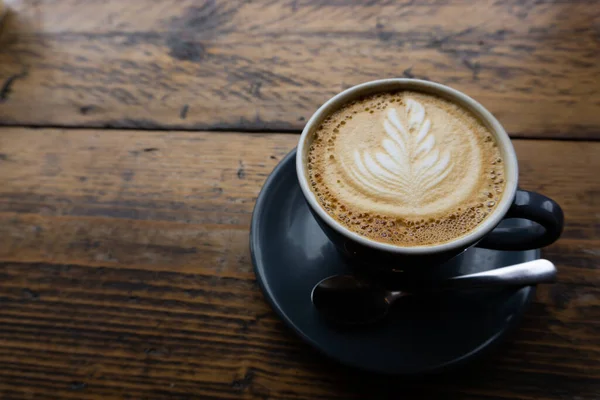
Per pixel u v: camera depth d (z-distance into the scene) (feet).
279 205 1.06
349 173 0.97
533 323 0.97
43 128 1.28
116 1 1.45
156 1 1.44
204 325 1.01
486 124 0.98
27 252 1.12
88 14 1.44
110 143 1.24
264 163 1.19
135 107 1.29
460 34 1.32
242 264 1.07
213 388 0.96
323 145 1.00
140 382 0.97
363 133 1.01
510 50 1.29
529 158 1.14
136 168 1.20
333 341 0.92
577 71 1.24
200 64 1.34
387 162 0.97
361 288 0.96
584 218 1.07
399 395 0.93
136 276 1.07
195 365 0.98
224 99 1.28
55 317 1.04
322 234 1.04
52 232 1.14
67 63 1.37
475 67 1.27
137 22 1.42
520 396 0.92
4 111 1.31
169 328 1.01
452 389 0.93
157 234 1.12
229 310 1.02
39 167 1.23
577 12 1.32
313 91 1.27
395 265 0.90
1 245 1.13
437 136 0.99
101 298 1.05
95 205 1.17
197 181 1.18
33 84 1.34
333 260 1.00
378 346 0.91
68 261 1.10
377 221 0.93
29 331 1.03
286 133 1.22
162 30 1.40
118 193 1.18
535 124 1.18
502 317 0.93
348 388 0.94
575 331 0.97
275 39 1.36
